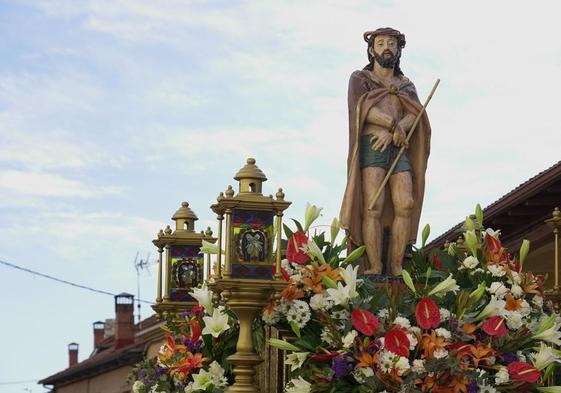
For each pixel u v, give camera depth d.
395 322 9.12
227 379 10.12
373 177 10.62
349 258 9.87
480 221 10.15
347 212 10.62
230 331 10.23
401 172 10.67
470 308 9.38
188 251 12.30
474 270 9.81
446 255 9.94
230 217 9.48
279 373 9.71
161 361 10.64
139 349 35.16
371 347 9.08
